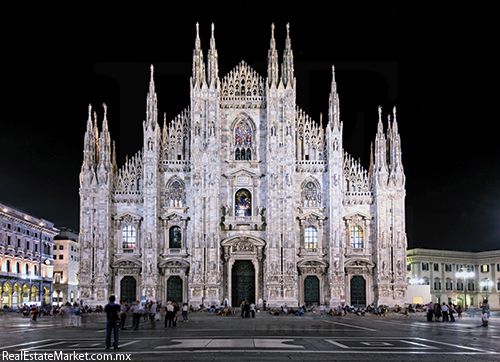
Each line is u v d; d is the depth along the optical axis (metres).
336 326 54.34
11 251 119.25
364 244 97.81
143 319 67.50
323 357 26.42
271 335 40.94
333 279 94.50
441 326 54.53
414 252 142.38
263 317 78.88
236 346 31.77
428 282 142.12
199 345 32.34
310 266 96.25
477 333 43.59
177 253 96.94
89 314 85.44
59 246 158.00
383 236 96.19
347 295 96.50
